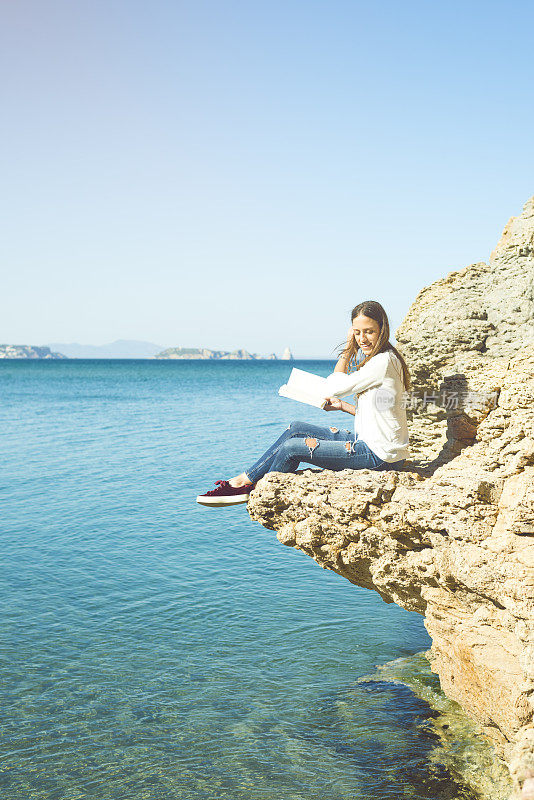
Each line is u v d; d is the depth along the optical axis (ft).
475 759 20.92
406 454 18.93
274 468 19.93
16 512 60.13
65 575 43.04
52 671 29.63
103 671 29.73
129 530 54.39
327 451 18.94
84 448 101.55
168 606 37.96
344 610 37.63
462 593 17.04
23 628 34.37
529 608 14.79
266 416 157.99
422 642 33.01
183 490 70.33
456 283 28.14
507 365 20.52
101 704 26.73
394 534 17.92
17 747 23.50
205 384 335.88
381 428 18.44
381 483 18.04
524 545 15.46
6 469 82.28
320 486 18.71
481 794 19.13
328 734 23.97
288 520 19.76
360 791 20.13
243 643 33.01
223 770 21.89
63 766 22.30
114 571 44.04
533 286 24.40
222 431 124.88
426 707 25.66
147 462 87.97
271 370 621.72
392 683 28.19
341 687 28.12
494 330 26.05
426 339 26.94
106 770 22.02
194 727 24.91
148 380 385.29
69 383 341.41
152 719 25.50
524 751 14.02
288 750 22.97
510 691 15.26
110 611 37.06
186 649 32.24
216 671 29.89
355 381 18.26
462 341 25.96
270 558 47.50
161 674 29.48
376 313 18.30
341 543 19.02
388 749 22.45
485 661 16.26
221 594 40.01
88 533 53.31
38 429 128.36
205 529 55.11
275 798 20.11
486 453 18.57
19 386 306.96
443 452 22.09
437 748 22.22
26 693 27.53
